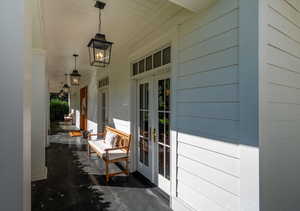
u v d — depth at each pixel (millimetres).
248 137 1477
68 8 2316
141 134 3588
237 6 1588
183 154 2234
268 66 1502
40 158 3297
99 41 2486
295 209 1782
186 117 2191
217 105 1777
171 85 2455
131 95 3674
